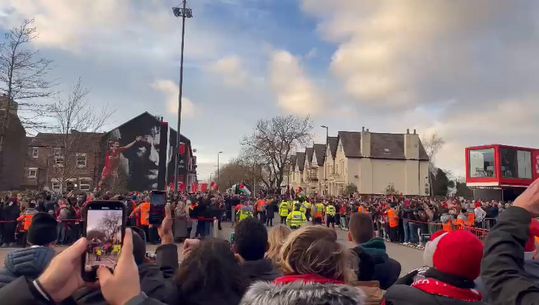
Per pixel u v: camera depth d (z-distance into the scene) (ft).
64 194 82.33
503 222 6.26
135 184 159.12
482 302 7.63
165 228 12.81
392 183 203.51
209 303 9.49
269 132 192.54
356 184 201.16
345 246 7.70
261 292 5.85
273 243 12.66
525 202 6.27
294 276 6.91
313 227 7.64
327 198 110.73
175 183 79.56
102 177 132.46
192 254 9.98
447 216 59.21
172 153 178.60
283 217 90.12
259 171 213.46
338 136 216.74
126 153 158.92
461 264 7.66
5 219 58.34
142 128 162.30
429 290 7.75
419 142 209.46
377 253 14.66
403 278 9.62
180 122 80.94
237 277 9.87
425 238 63.31
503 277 5.87
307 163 275.18
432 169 254.47
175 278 10.05
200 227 68.18
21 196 75.97
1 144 86.12
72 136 97.14
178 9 82.48
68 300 7.78
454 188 239.50
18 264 9.15
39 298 4.49
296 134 192.34
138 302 4.52
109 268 5.01
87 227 5.83
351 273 7.39
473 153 145.59
